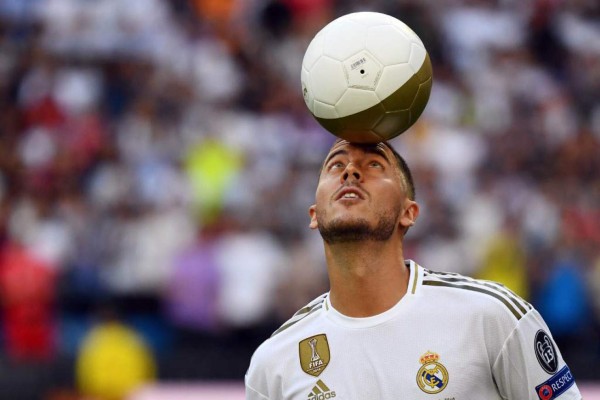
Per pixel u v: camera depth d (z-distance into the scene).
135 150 37.59
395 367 11.41
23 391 29.95
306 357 11.88
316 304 12.34
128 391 30.30
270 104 41.09
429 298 11.75
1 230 33.78
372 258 11.73
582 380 31.41
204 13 44.69
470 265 33.59
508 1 46.72
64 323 31.98
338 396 11.54
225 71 42.16
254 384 12.23
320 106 11.85
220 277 32.16
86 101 40.16
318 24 45.16
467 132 40.31
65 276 32.66
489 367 11.34
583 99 43.78
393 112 11.75
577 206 36.84
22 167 36.69
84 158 37.28
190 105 40.03
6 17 43.34
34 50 42.06
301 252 32.78
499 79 43.25
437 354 11.35
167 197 35.38
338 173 11.94
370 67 11.67
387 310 11.75
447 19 45.44
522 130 40.47
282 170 36.84
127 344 30.64
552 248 34.34
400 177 12.03
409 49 11.88
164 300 32.41
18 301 31.69
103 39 42.53
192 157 37.28
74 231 33.66
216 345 31.83
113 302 32.41
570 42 46.09
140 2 43.75
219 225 33.12
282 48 44.03
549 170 38.72
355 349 11.66
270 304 32.12
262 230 33.69
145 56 42.12
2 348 31.48
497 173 37.97
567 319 32.94
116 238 33.44
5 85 41.06
